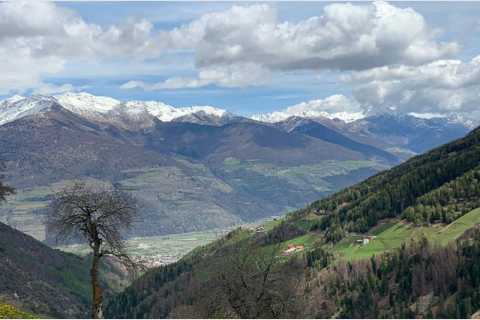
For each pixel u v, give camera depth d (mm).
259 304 67438
